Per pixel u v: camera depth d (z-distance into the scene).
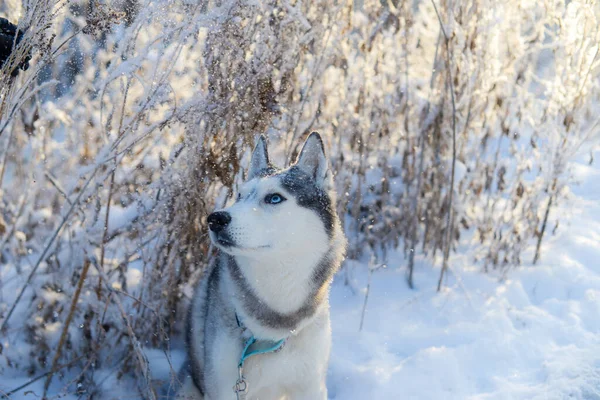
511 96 5.61
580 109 5.47
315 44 4.70
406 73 5.30
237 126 3.98
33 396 3.68
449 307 4.88
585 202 6.43
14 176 4.46
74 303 3.65
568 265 5.36
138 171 4.16
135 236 4.20
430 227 5.51
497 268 5.39
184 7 3.71
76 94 4.42
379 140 5.36
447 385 4.03
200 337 3.60
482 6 5.21
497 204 6.02
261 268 3.21
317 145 3.39
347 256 5.48
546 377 4.00
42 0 3.17
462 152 5.50
